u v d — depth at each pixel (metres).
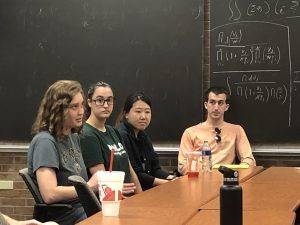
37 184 2.90
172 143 4.83
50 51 5.01
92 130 3.49
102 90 3.59
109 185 2.04
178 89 4.82
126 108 4.14
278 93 4.68
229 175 1.61
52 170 2.86
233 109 4.75
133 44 4.89
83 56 4.96
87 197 2.29
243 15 4.72
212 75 4.78
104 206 2.05
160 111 4.85
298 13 4.65
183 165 4.48
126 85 4.91
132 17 4.89
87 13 4.96
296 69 4.65
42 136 2.90
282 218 2.02
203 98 4.78
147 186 4.04
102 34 4.94
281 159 4.69
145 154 4.20
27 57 5.03
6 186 5.04
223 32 4.75
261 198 2.55
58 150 2.94
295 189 2.90
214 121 4.63
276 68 4.68
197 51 4.79
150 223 1.92
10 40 5.05
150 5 4.86
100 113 3.58
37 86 5.02
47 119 2.95
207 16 4.78
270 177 3.53
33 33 5.02
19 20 5.04
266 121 4.70
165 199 2.52
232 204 1.58
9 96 5.05
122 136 4.04
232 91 4.75
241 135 4.64
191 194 2.70
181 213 2.13
